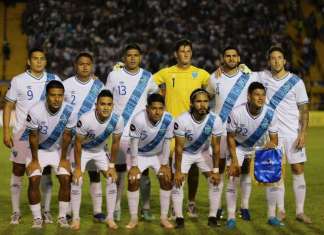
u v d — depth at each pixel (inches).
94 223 266.5
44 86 268.1
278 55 273.0
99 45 970.1
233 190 261.0
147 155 265.0
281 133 275.6
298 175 274.7
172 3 1040.2
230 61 277.0
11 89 265.6
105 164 263.7
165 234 245.8
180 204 260.2
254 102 253.3
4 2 1109.1
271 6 1075.3
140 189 276.8
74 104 272.8
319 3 1112.8
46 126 250.7
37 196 253.1
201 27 1016.9
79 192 254.8
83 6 1028.5
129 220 275.6
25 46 1072.8
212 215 263.0
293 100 275.6
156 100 252.4
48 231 248.5
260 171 259.1
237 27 1029.8
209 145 266.1
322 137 706.8
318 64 1069.1
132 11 1029.2
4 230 251.3
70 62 932.6
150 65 943.0
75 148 253.8
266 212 292.2
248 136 262.5
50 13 1007.0
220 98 281.1
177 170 257.9
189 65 290.0
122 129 258.1
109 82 282.7
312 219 275.4
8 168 451.2
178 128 255.3
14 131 266.1
